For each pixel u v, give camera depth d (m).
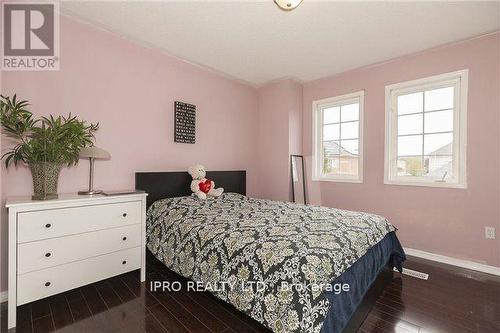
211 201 2.74
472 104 2.52
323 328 1.18
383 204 3.12
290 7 1.75
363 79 3.29
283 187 3.71
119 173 2.52
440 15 2.13
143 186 2.66
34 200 1.72
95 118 2.35
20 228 1.59
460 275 2.38
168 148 2.94
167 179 2.85
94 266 1.93
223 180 3.47
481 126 2.47
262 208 2.52
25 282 1.61
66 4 2.03
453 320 1.68
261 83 3.90
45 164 1.80
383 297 1.98
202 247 1.82
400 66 2.98
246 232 1.74
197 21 2.25
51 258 1.72
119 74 2.52
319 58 3.00
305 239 1.55
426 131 2.86
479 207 2.50
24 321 1.63
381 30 2.37
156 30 2.41
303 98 3.93
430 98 2.83
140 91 2.68
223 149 3.57
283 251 1.43
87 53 2.30
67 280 1.79
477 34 2.44
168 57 2.92
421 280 2.28
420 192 2.85
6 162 1.78
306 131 3.88
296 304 1.23
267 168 3.93
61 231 1.76
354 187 3.38
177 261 2.01
